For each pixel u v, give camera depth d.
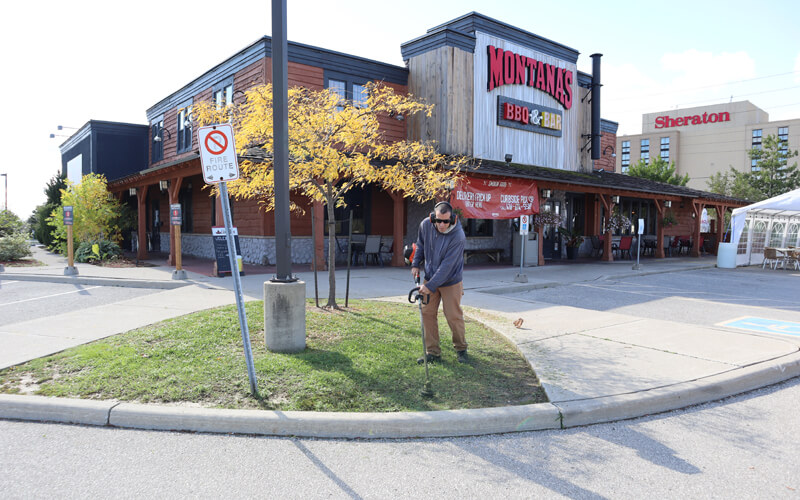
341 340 6.23
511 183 16.09
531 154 20.11
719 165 91.81
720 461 3.46
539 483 3.16
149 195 24.84
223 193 4.38
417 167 9.44
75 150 28.59
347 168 7.92
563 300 10.56
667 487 3.11
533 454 3.57
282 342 5.67
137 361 5.28
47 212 25.31
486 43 18.33
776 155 53.38
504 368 5.33
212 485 3.12
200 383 4.66
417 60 17.72
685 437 3.87
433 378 4.92
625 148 101.94
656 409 4.39
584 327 7.24
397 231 15.72
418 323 7.21
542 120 20.25
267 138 7.73
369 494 3.02
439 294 5.46
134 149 24.98
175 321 7.12
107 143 24.22
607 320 7.78
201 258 18.92
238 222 16.89
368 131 8.32
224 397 4.36
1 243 17.42
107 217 18.38
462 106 17.38
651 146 98.19
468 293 10.71
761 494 3.03
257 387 4.54
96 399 4.28
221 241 12.54
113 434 3.88
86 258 16.83
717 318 8.66
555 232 22.12
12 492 3.01
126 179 18.52
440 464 3.42
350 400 4.30
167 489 3.07
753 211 21.00
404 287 11.07
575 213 23.31
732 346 6.16
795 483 3.16
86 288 11.27
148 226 25.11
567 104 21.42
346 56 16.41
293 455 3.54
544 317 8.02
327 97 8.12
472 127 17.78
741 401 4.70
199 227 19.52
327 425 3.87
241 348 5.81
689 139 95.25
